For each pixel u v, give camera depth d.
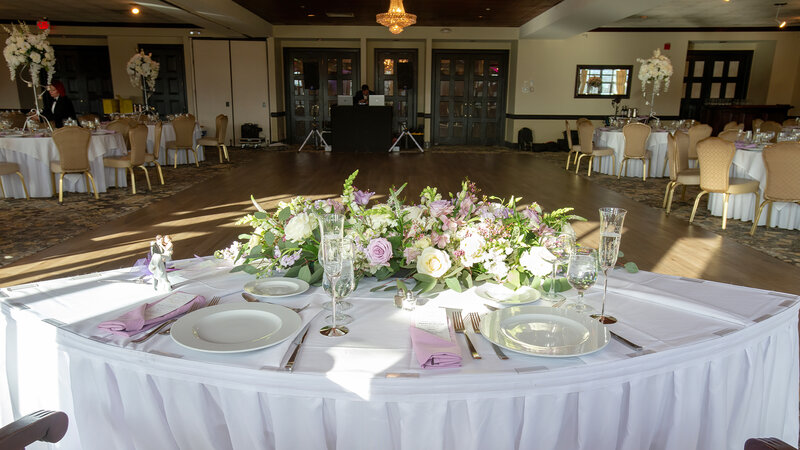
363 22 12.06
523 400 1.23
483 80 13.67
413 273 1.72
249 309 1.47
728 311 1.48
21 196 6.62
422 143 13.27
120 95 13.05
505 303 1.55
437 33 12.66
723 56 13.14
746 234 5.26
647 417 1.32
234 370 1.21
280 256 1.73
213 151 11.85
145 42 12.83
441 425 1.19
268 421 1.27
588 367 1.21
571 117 12.98
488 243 1.64
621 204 6.71
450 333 1.34
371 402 1.20
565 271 1.66
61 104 8.12
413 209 1.75
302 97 13.59
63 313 1.47
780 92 12.87
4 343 1.52
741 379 1.43
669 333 1.36
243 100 12.86
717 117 12.34
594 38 12.58
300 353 1.26
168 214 5.88
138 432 1.36
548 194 7.34
